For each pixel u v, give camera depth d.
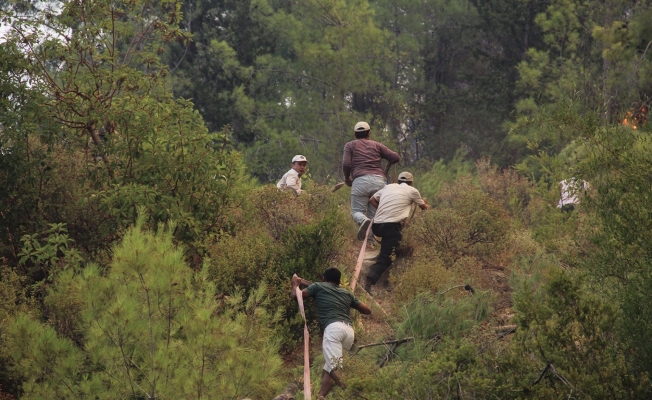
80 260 34.25
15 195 37.50
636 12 67.69
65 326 28.95
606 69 72.06
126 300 24.67
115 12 41.34
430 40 104.19
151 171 37.38
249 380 24.78
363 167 40.25
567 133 24.55
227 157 39.03
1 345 27.44
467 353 21.28
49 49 39.19
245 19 102.56
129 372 24.81
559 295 20.16
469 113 92.06
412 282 32.81
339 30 95.56
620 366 19.64
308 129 96.31
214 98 97.50
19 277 32.75
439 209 40.56
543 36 89.56
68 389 24.62
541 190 25.27
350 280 35.69
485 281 33.78
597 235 22.64
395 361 27.89
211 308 25.81
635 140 23.36
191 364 24.92
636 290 20.66
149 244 26.34
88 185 39.22
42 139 37.59
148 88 40.34
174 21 43.62
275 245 35.66
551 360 19.92
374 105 107.69
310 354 31.89
